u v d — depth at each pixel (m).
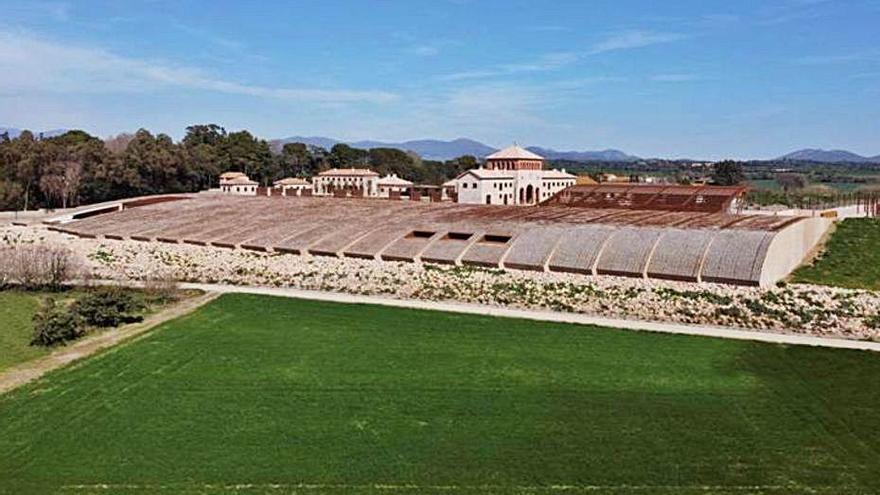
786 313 57.81
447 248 76.94
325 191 164.62
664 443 36.38
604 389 43.44
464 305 63.75
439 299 66.25
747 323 57.06
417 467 33.84
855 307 58.66
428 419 39.28
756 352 49.91
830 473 33.22
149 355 49.88
